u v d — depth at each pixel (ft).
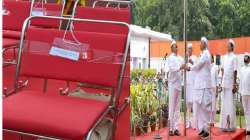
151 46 45.11
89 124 6.39
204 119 20.40
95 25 9.91
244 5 52.01
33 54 7.87
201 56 20.38
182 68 20.45
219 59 28.37
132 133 18.95
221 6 51.31
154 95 22.99
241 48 39.40
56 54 7.75
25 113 6.62
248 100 26.68
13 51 9.62
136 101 20.30
